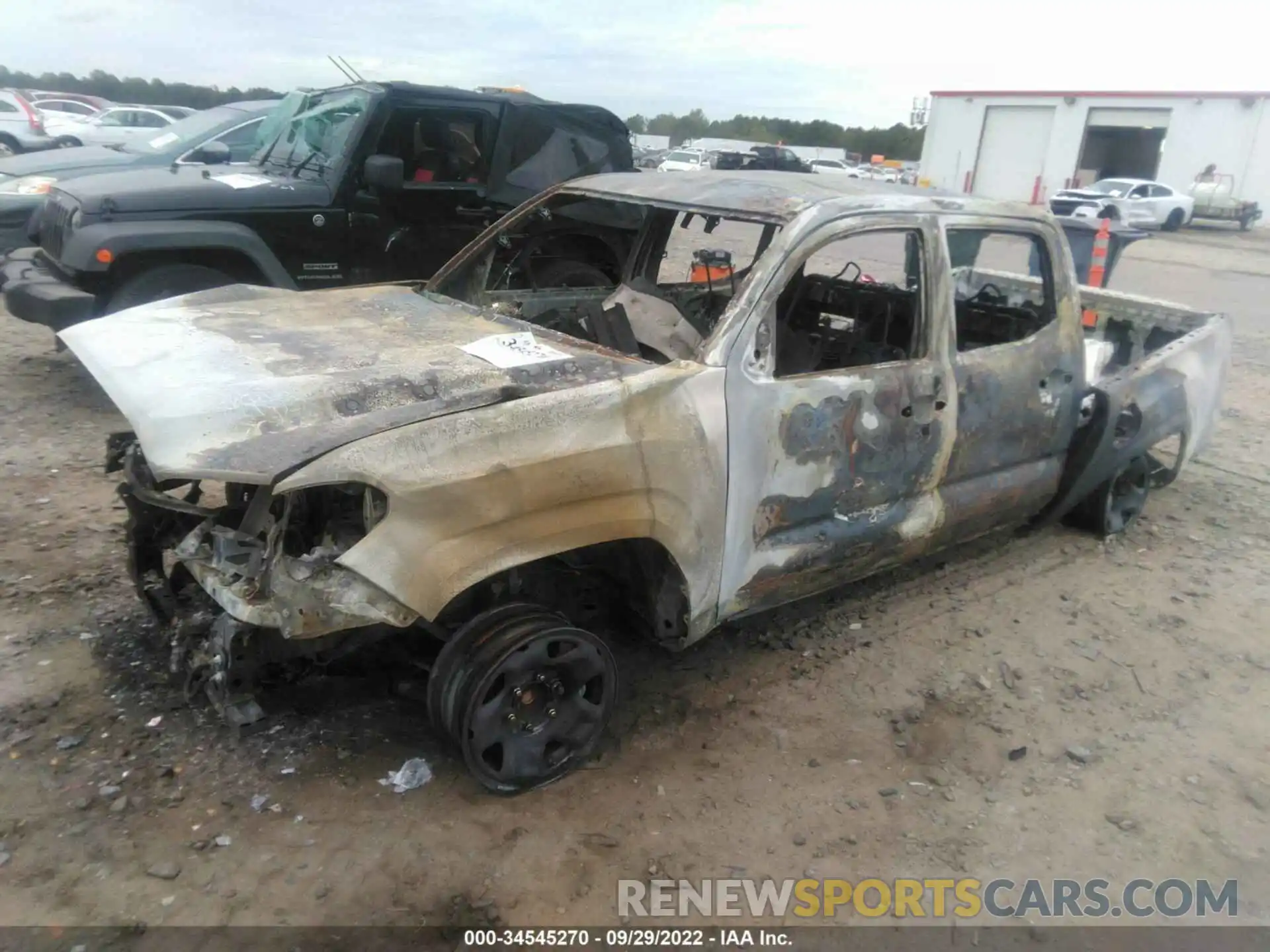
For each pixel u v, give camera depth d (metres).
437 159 6.97
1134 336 5.66
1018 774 3.20
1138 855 2.86
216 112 9.69
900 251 3.79
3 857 2.55
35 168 8.76
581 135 7.61
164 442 2.41
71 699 3.20
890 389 3.43
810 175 4.07
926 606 4.27
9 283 5.99
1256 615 4.35
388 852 2.67
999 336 4.39
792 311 4.47
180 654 2.87
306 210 6.46
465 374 2.85
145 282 6.02
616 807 2.92
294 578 2.42
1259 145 33.62
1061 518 5.17
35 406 6.19
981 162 41.72
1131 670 3.86
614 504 2.81
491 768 2.85
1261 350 9.97
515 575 2.94
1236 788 3.19
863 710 3.48
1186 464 5.64
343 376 2.78
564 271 5.46
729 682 3.61
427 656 3.11
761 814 2.93
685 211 3.58
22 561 4.09
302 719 3.19
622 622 3.62
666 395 2.90
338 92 7.05
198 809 2.77
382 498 2.50
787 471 3.21
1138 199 26.47
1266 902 2.71
